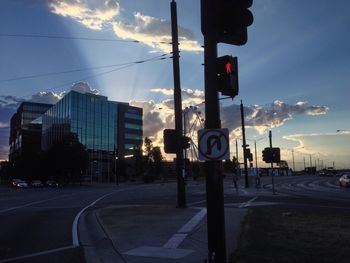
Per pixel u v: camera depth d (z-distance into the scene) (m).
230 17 7.25
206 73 7.72
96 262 9.65
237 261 8.59
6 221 17.95
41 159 109.19
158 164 136.75
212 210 7.60
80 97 123.00
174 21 23.50
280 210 19.86
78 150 100.75
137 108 163.75
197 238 12.03
